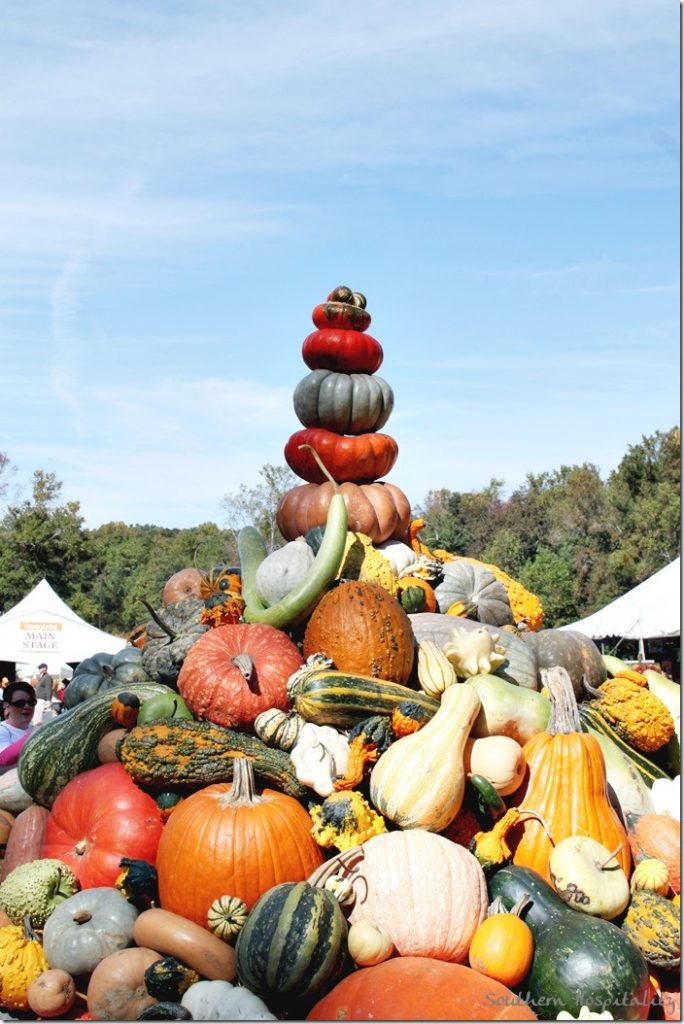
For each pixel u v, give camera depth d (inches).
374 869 182.5
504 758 194.4
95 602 2220.7
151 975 177.3
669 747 242.4
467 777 196.1
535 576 2001.7
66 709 250.2
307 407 286.8
